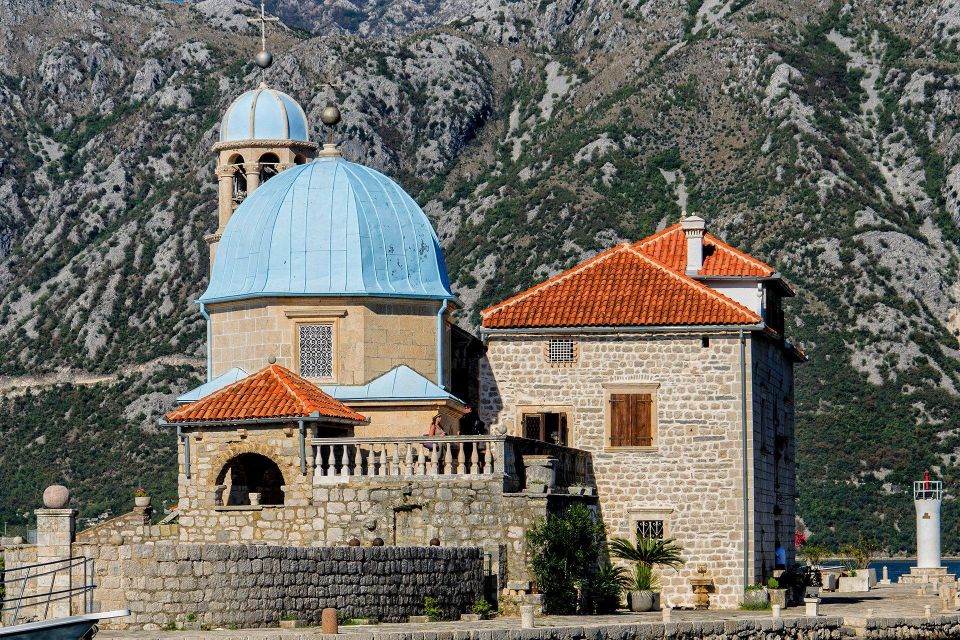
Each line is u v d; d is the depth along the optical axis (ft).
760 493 289.33
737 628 231.71
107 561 197.06
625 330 282.36
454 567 226.99
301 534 243.81
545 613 239.71
